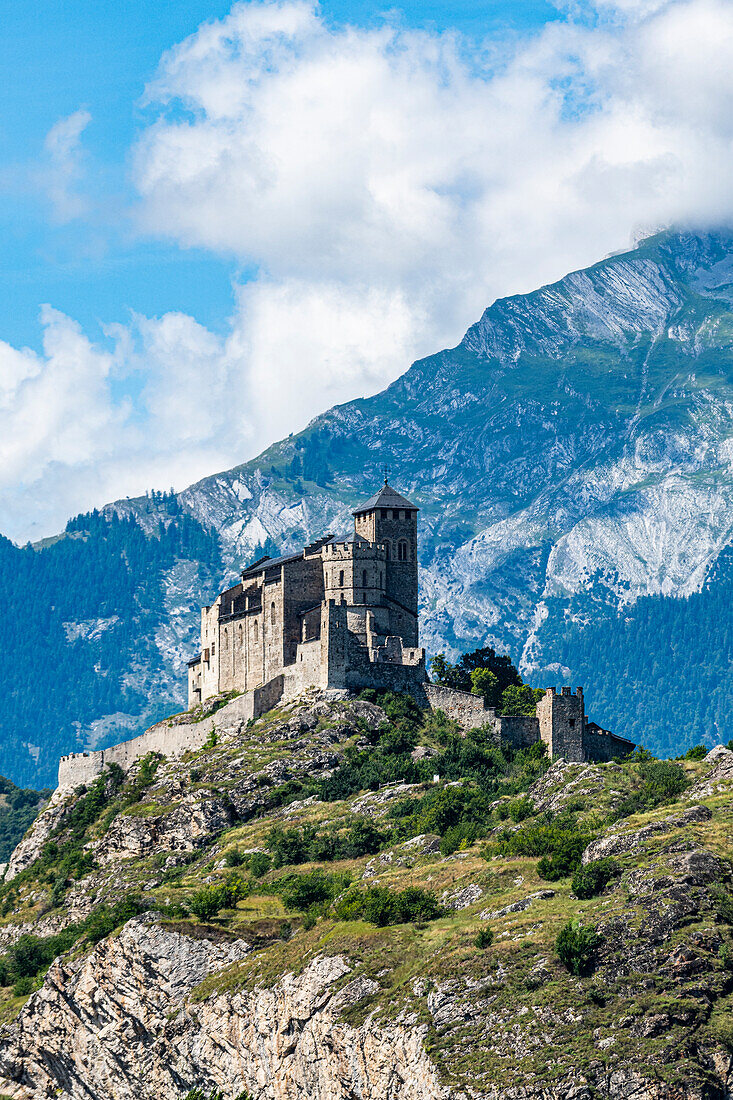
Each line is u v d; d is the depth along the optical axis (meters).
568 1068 141.00
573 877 176.62
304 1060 169.25
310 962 176.75
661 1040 141.00
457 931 169.88
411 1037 153.75
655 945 152.00
